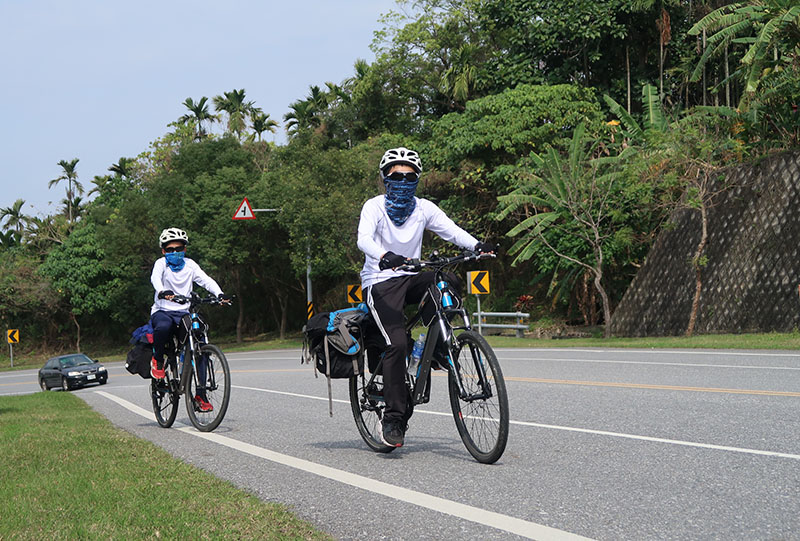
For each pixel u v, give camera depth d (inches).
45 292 2150.6
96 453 243.6
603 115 1229.7
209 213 1572.3
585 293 1198.9
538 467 199.9
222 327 2175.2
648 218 1033.5
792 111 925.2
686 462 199.9
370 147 1509.6
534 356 673.6
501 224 1397.6
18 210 2797.7
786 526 140.2
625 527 143.0
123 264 1840.6
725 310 860.0
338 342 224.5
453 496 171.3
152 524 148.8
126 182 2237.9
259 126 2519.7
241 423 330.3
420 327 223.5
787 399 311.4
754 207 849.5
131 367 334.3
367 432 241.8
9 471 216.2
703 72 1261.1
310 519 157.6
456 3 1696.6
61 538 140.2
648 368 482.9
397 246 223.1
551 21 1342.3
